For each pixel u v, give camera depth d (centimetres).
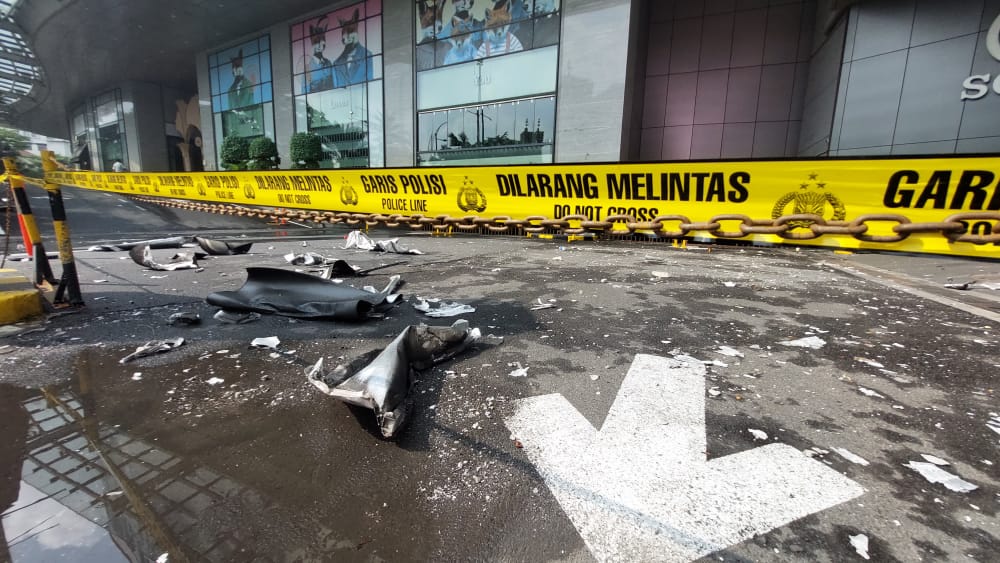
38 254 483
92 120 3516
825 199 258
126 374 284
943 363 301
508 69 1491
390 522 163
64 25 2120
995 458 197
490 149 1566
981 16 921
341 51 1847
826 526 159
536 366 296
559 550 150
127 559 145
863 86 1069
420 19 1630
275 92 2103
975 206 224
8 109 4325
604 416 232
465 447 207
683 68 1493
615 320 398
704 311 427
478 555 148
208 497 175
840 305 450
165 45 2333
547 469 191
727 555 147
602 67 1331
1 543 151
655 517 163
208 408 243
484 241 1058
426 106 1677
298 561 146
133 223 1428
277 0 1806
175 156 3250
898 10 1007
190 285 543
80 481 185
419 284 548
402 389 233
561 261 744
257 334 356
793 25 1351
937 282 571
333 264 585
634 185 323
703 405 244
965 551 147
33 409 243
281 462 197
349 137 1905
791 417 232
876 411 238
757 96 1418
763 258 786
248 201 688
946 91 973
